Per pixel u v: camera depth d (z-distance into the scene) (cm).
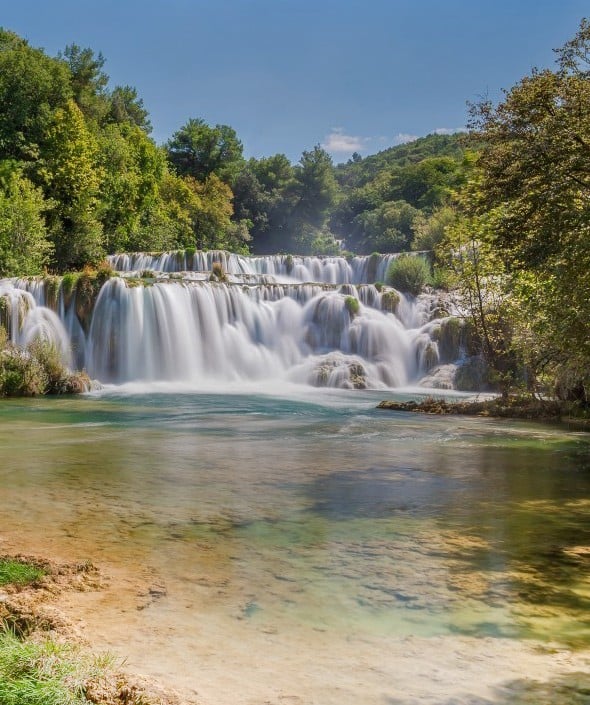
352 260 4416
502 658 377
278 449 1152
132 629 405
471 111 1262
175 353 2814
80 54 6488
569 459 1077
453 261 1973
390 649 387
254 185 8644
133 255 4375
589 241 1073
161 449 1129
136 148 5750
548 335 1467
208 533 625
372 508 736
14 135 4512
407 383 2973
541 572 529
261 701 321
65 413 1695
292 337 3098
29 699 290
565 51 1185
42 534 607
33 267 3559
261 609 445
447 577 515
